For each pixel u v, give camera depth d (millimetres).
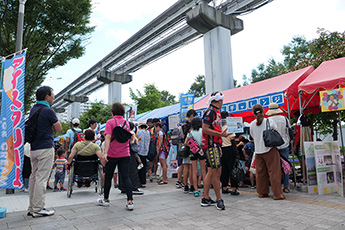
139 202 4605
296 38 28172
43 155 3721
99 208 4156
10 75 4227
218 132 3881
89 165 5605
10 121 4020
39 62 13422
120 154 4164
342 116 9805
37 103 3959
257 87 7879
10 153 3930
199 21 19062
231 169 5246
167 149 7676
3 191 6781
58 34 12688
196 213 3697
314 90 5637
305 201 4406
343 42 10758
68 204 4539
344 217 3344
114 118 4273
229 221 3250
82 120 30109
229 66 19188
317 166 5121
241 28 20516
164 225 3115
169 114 10938
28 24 11688
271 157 4703
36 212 3643
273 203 4309
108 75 33281
